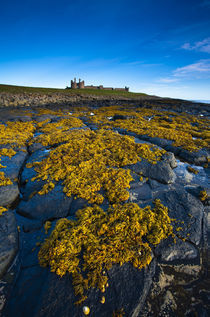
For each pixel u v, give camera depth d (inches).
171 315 128.1
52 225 196.1
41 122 730.8
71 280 137.8
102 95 2365.9
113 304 126.8
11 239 176.2
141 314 128.0
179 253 169.9
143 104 1520.7
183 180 326.6
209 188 282.5
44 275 145.7
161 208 214.4
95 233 172.4
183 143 477.7
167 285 146.0
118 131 625.9
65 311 122.3
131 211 196.1
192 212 216.2
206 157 409.1
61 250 152.2
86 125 714.8
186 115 1088.8
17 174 303.3
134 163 334.6
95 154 352.2
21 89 2026.3
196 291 143.7
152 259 160.1
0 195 238.2
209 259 170.7
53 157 340.2
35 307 125.1
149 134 546.3
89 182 258.1
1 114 858.1
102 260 149.2
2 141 426.6
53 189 248.7
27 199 245.9
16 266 159.0
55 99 1700.3
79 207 222.1
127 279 141.6
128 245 163.8
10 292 138.6
